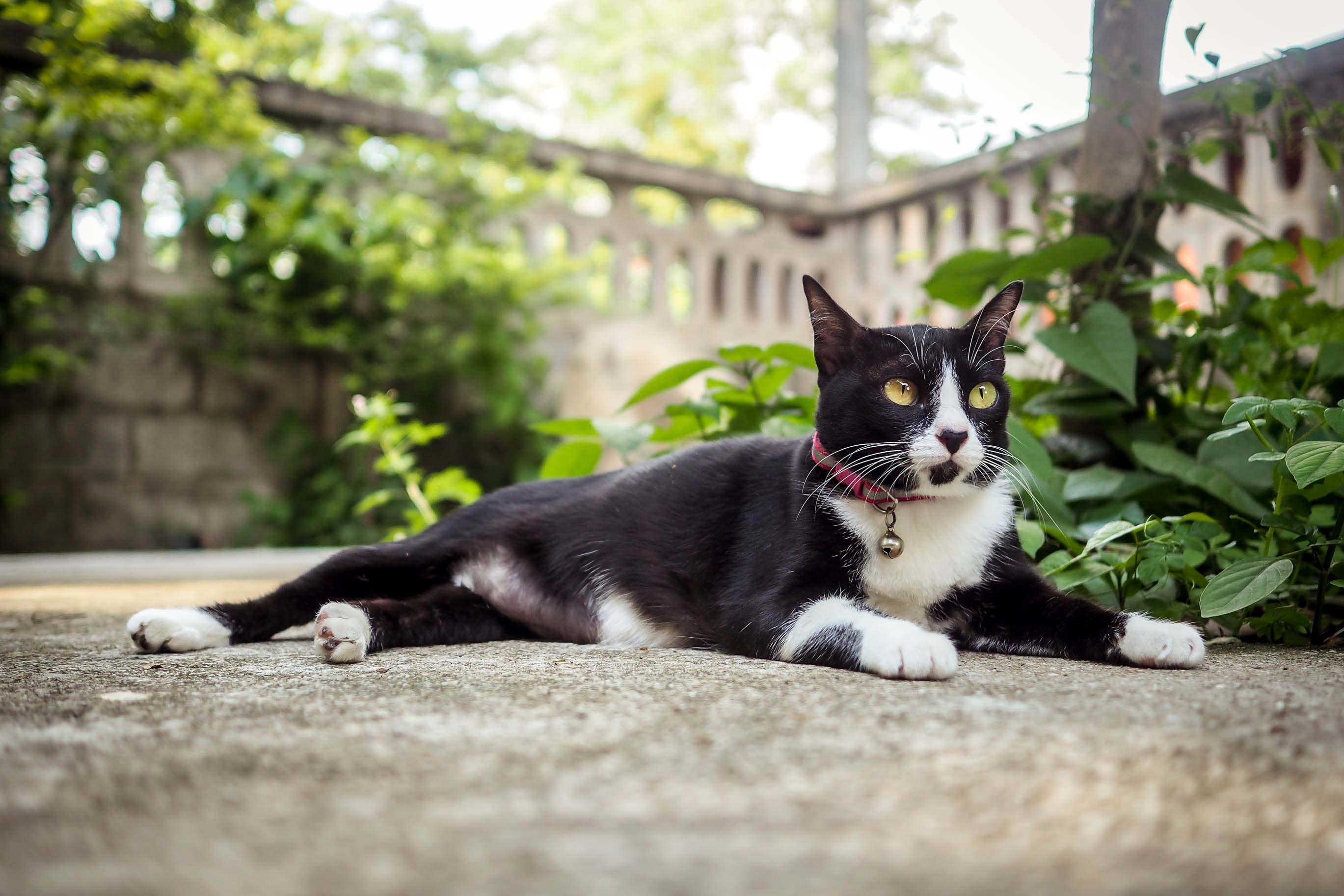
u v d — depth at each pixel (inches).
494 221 281.3
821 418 87.1
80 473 235.3
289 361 258.5
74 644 93.1
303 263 253.8
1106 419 119.8
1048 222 130.8
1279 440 101.1
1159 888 31.1
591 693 62.4
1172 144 125.6
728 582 88.7
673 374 126.3
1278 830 36.2
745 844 34.9
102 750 48.3
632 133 668.7
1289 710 55.2
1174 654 73.0
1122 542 106.2
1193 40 107.7
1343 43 144.9
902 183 284.8
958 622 87.4
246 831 36.4
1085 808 38.5
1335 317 116.8
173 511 244.4
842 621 75.2
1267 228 201.2
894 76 580.4
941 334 86.1
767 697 60.4
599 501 99.0
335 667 76.3
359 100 260.7
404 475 168.6
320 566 99.0
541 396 283.6
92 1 230.7
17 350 227.0
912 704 57.7
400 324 264.2
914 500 84.4
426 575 100.3
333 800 39.9
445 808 38.9
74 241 236.4
